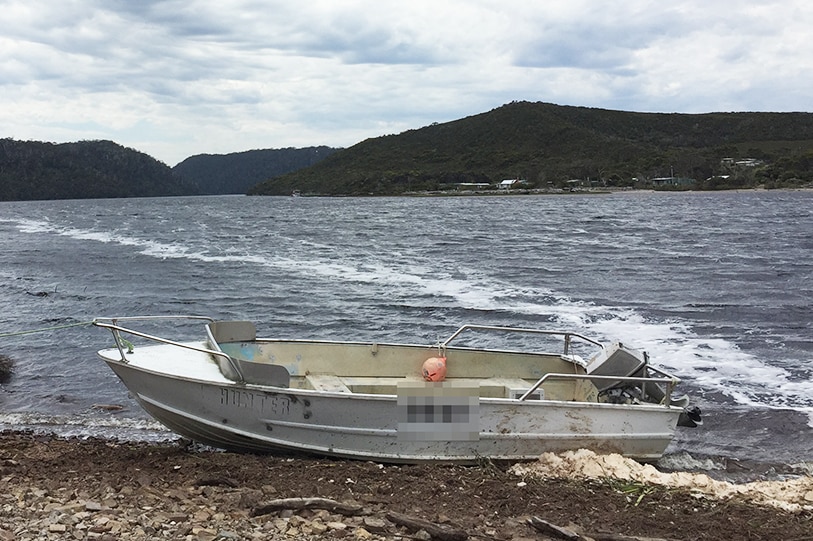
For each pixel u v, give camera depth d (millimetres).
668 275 30438
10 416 11727
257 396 8609
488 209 108312
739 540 6703
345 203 154625
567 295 25016
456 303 23312
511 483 8102
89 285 28078
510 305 22906
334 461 8742
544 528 6598
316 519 6570
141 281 29234
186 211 118875
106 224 77562
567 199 145750
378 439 8688
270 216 96062
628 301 23719
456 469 8594
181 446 9672
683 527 6934
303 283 28297
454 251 42219
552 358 10703
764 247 43375
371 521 6496
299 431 8695
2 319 20766
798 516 7480
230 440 8898
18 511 6516
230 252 42312
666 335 18375
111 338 17875
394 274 31000
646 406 8945
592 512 7246
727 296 24641
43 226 74062
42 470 8258
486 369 10656
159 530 6133
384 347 10508
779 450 10570
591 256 38594
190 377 8570
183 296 25281
